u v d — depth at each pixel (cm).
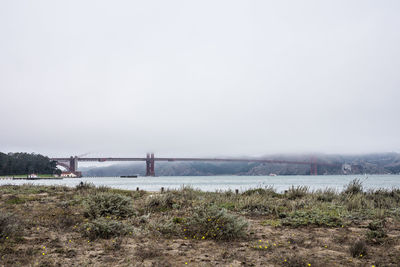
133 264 580
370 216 1141
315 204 1424
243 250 701
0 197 1702
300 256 633
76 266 567
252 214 1280
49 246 721
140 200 1662
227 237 823
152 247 705
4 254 635
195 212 952
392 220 1084
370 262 599
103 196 1227
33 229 902
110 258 620
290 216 1128
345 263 591
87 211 1139
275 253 666
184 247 729
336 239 801
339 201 1504
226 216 876
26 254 639
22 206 1384
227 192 1938
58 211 1230
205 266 565
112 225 869
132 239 803
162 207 1402
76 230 912
